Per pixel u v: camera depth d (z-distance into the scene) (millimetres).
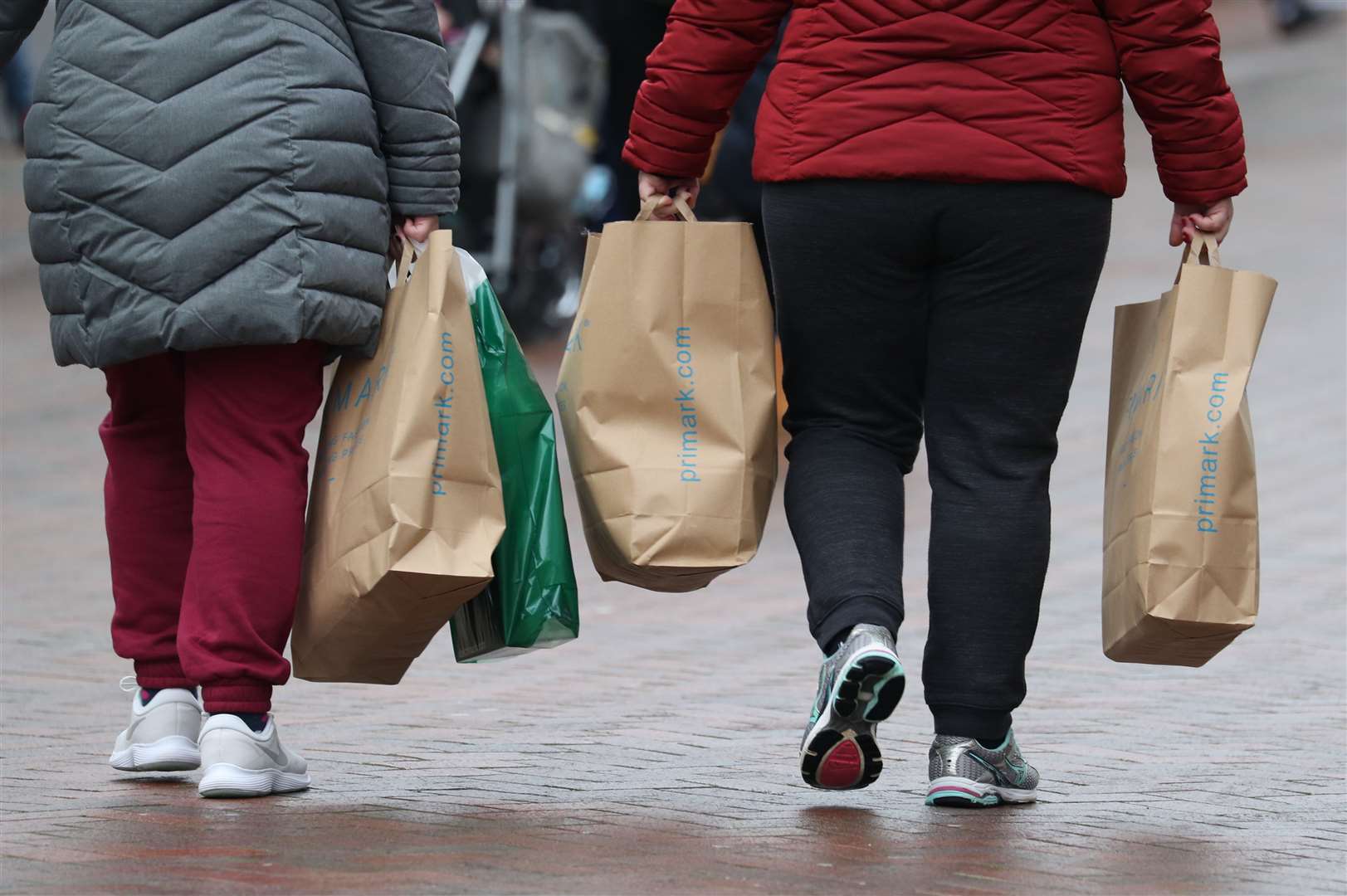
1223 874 11438
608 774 14445
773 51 29422
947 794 13094
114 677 18891
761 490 13078
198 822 12453
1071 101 12352
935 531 13031
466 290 12898
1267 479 30922
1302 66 104375
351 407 13242
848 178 12445
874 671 11875
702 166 13477
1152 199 70125
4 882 10789
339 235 12922
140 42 12836
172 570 14086
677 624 22031
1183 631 12805
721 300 13031
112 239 12844
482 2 39688
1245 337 12750
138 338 12859
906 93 12336
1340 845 12281
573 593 13070
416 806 13125
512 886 10695
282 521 13023
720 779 14273
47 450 34375
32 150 13227
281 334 12688
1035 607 12992
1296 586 23750
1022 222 12438
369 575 12516
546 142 40406
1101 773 14609
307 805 13133
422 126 13422
